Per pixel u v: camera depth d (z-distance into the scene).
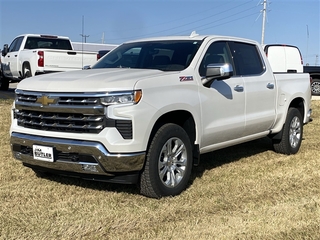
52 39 14.86
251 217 4.29
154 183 4.65
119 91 4.37
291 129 7.31
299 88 7.43
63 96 4.52
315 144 8.32
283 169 6.21
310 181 5.60
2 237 3.77
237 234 3.86
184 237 3.80
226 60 5.96
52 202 4.64
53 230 3.92
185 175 5.07
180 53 5.52
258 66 6.60
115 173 4.46
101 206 4.52
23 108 4.90
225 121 5.71
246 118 6.10
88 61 13.19
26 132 4.86
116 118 4.35
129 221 4.14
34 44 14.48
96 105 4.38
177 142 4.95
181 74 5.04
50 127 4.67
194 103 5.11
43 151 4.66
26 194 4.85
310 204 4.68
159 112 4.60
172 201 4.72
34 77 5.23
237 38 6.32
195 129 5.20
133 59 5.85
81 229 3.94
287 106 7.11
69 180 5.42
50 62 12.41
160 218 4.23
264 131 6.75
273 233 3.90
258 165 6.46
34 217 4.20
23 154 4.94
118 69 5.36
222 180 5.59
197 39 5.76
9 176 5.51
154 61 5.60
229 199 4.83
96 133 4.40
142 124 4.42
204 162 6.60
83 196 4.84
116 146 4.32
